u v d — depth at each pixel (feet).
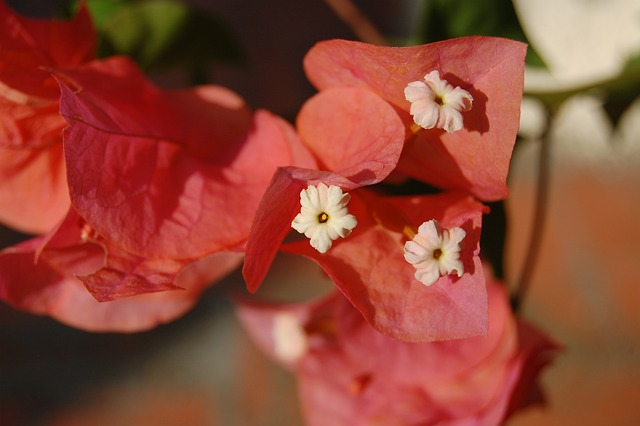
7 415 1.46
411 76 0.57
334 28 1.68
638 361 1.48
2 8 0.62
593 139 1.77
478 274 0.57
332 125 0.60
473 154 0.58
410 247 0.56
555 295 1.57
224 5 1.68
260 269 0.57
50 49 0.64
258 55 1.64
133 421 1.45
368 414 0.71
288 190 0.56
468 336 0.56
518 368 0.66
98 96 0.60
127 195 0.59
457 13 0.77
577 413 1.42
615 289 1.57
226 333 1.56
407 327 0.57
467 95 0.56
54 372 1.52
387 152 0.56
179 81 1.47
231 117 0.65
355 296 0.57
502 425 0.67
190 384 1.50
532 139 0.80
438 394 0.70
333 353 0.75
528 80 1.44
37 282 0.64
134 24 0.77
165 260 0.59
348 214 0.56
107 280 0.57
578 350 1.49
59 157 0.64
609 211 1.68
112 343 1.56
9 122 0.61
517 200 1.70
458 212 0.59
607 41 1.80
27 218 0.65
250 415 1.45
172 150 0.62
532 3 1.82
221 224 0.60
